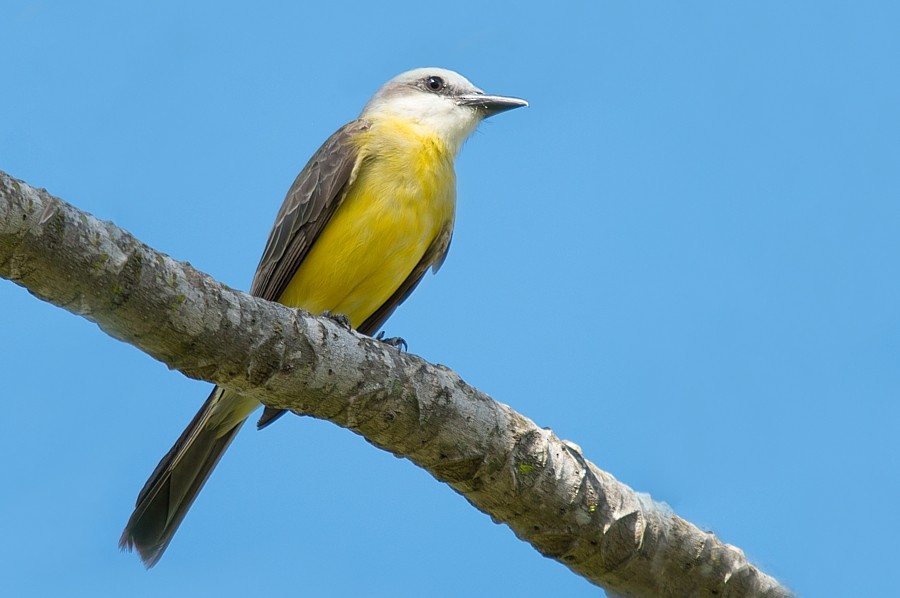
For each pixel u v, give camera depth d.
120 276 6.30
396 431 7.50
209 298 6.68
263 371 6.98
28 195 5.94
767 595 8.00
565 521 7.75
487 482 7.71
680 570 7.89
